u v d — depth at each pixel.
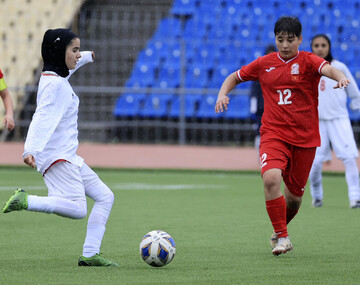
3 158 65.19
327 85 35.03
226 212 33.56
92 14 88.81
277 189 21.09
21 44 85.94
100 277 17.53
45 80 18.41
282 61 21.59
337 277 17.59
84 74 83.69
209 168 60.09
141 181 50.72
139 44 85.38
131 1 90.25
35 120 17.97
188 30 88.25
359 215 32.69
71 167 18.72
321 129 35.50
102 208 19.41
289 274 18.06
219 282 16.86
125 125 73.69
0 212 33.28
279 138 21.55
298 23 21.16
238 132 75.88
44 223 29.62
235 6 90.00
